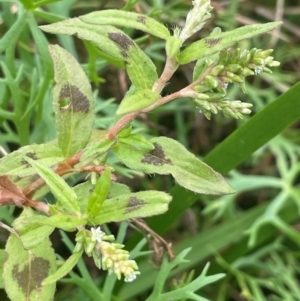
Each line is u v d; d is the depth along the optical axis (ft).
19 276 0.46
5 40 0.66
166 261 0.63
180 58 0.45
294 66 1.22
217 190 0.44
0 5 0.85
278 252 1.12
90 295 0.64
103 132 0.59
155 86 0.45
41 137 0.76
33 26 0.67
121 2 0.83
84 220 0.41
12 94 0.67
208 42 0.44
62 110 0.47
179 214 0.72
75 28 0.45
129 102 0.40
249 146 0.67
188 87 0.44
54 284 0.46
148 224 0.73
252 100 1.20
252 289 1.03
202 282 0.61
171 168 0.45
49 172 0.41
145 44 0.86
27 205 0.47
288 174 1.07
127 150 0.46
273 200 1.03
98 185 0.41
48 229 0.42
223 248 1.01
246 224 0.99
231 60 0.43
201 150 1.14
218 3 1.04
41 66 0.77
